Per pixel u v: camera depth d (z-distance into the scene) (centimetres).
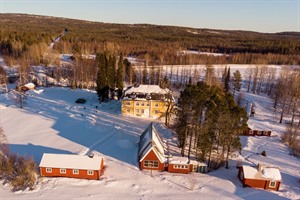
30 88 8819
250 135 5997
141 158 4188
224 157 4653
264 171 3897
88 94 8569
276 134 6084
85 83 9894
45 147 4816
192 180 3997
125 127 5872
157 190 3709
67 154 4381
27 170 3866
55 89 9069
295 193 3784
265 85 11806
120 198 3500
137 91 6838
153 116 6581
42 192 3575
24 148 4753
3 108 6950
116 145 4962
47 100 7775
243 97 9400
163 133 5534
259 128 6091
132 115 6631
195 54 17012
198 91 4153
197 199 3541
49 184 3753
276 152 5138
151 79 11006
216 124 4066
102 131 5572
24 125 5862
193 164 4216
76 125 5897
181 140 4688
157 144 4425
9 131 5531
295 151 5203
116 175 4034
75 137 5278
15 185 3691
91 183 3812
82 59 11275
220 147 4988
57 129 5659
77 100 7631
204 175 4181
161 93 6694
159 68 11288
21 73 9744
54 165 3906
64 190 3625
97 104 7469
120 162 4406
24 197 3466
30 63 11375
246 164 4544
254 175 3866
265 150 5188
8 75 10650
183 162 4203
